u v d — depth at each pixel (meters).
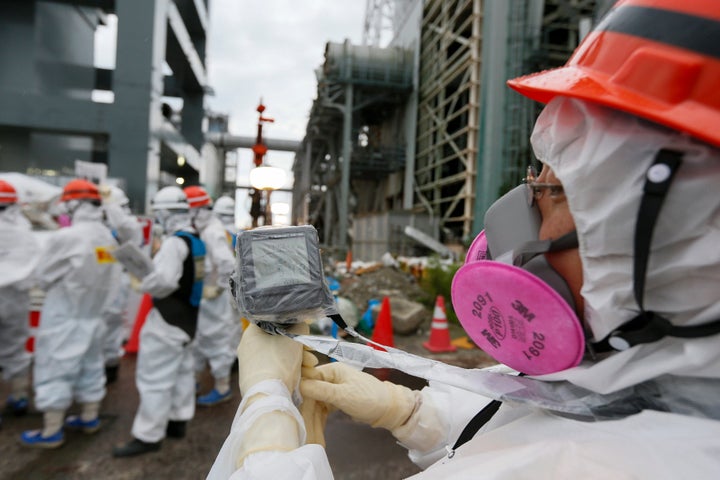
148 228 5.30
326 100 21.38
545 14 13.95
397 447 2.80
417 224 17.00
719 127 0.35
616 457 0.36
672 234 0.39
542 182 0.51
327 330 2.75
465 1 15.86
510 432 0.47
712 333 0.38
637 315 0.42
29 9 18.62
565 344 0.46
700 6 0.39
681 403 0.41
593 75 0.44
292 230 0.69
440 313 5.14
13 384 3.35
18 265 3.24
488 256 0.66
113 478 2.47
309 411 0.71
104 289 2.98
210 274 3.62
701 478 0.33
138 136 17.73
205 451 2.80
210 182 37.06
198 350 3.77
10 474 2.50
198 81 28.83
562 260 0.48
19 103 17.28
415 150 21.31
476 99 15.25
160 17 18.73
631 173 0.40
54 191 6.10
